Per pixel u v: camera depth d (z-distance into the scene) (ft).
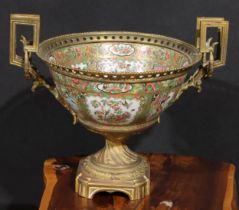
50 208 4.52
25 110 5.97
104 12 5.61
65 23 5.65
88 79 4.02
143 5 5.57
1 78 5.87
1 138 6.06
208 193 4.74
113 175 4.57
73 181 4.89
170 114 5.88
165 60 4.78
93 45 4.86
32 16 4.34
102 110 4.17
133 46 4.87
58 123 6.00
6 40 5.74
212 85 5.75
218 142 5.93
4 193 6.23
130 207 4.53
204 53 4.42
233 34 5.58
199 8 5.55
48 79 5.79
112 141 4.60
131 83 4.00
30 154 6.10
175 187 4.82
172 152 6.01
